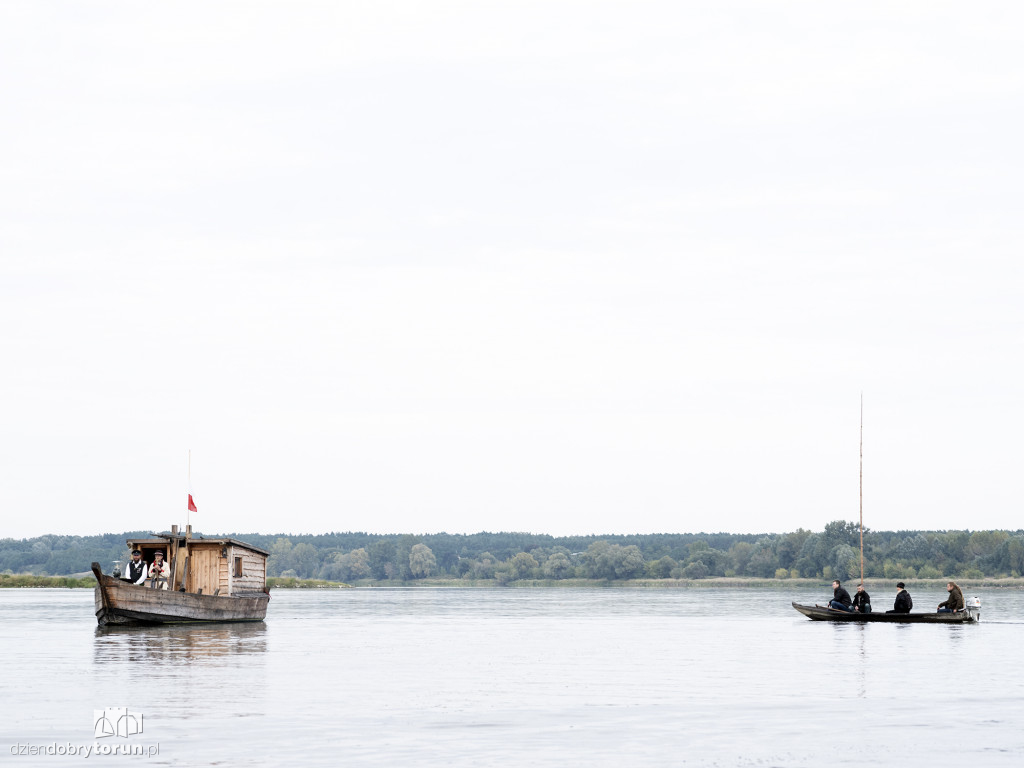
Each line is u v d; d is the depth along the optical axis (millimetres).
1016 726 23719
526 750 20984
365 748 21016
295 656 39406
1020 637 51250
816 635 53594
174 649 40969
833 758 20391
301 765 19469
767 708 26328
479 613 84688
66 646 41844
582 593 168625
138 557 52656
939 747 21422
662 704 27016
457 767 19406
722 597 138375
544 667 36594
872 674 34062
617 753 20750
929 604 102938
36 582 159000
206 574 55562
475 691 29562
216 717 24266
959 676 33375
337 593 170250
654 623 67000
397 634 54656
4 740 21516
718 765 19781
